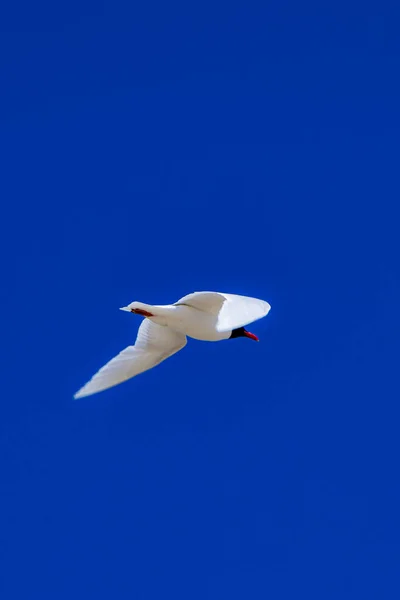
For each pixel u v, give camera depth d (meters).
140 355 16.69
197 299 14.59
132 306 15.43
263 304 14.19
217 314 15.13
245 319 13.91
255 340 18.98
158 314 15.36
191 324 15.39
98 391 16.47
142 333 16.77
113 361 16.67
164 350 16.64
